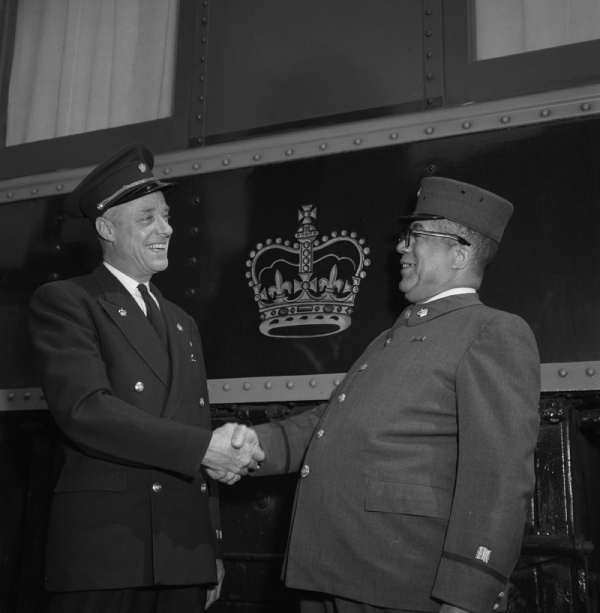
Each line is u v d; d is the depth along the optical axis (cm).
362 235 226
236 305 238
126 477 167
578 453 212
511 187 211
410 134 226
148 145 268
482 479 143
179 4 274
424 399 156
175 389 175
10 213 280
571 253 202
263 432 189
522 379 151
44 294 181
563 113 209
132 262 188
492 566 138
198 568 168
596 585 223
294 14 253
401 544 147
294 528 158
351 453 155
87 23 303
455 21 230
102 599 161
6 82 308
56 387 167
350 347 222
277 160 242
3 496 273
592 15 224
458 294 174
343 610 152
